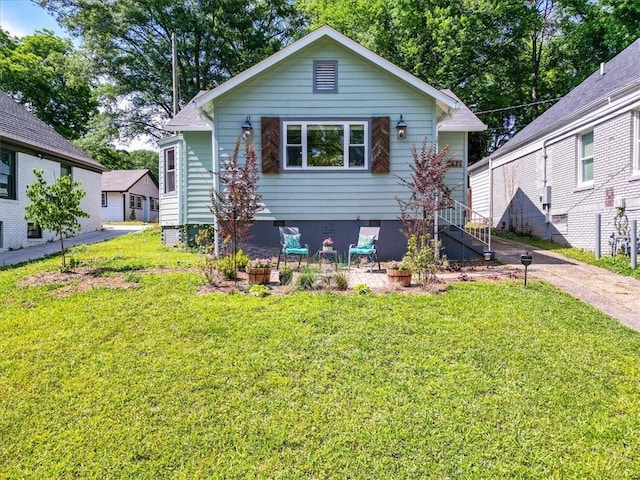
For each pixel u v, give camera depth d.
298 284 6.44
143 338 4.52
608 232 9.22
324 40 8.98
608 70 11.53
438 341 4.43
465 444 2.89
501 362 3.99
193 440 2.95
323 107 9.09
